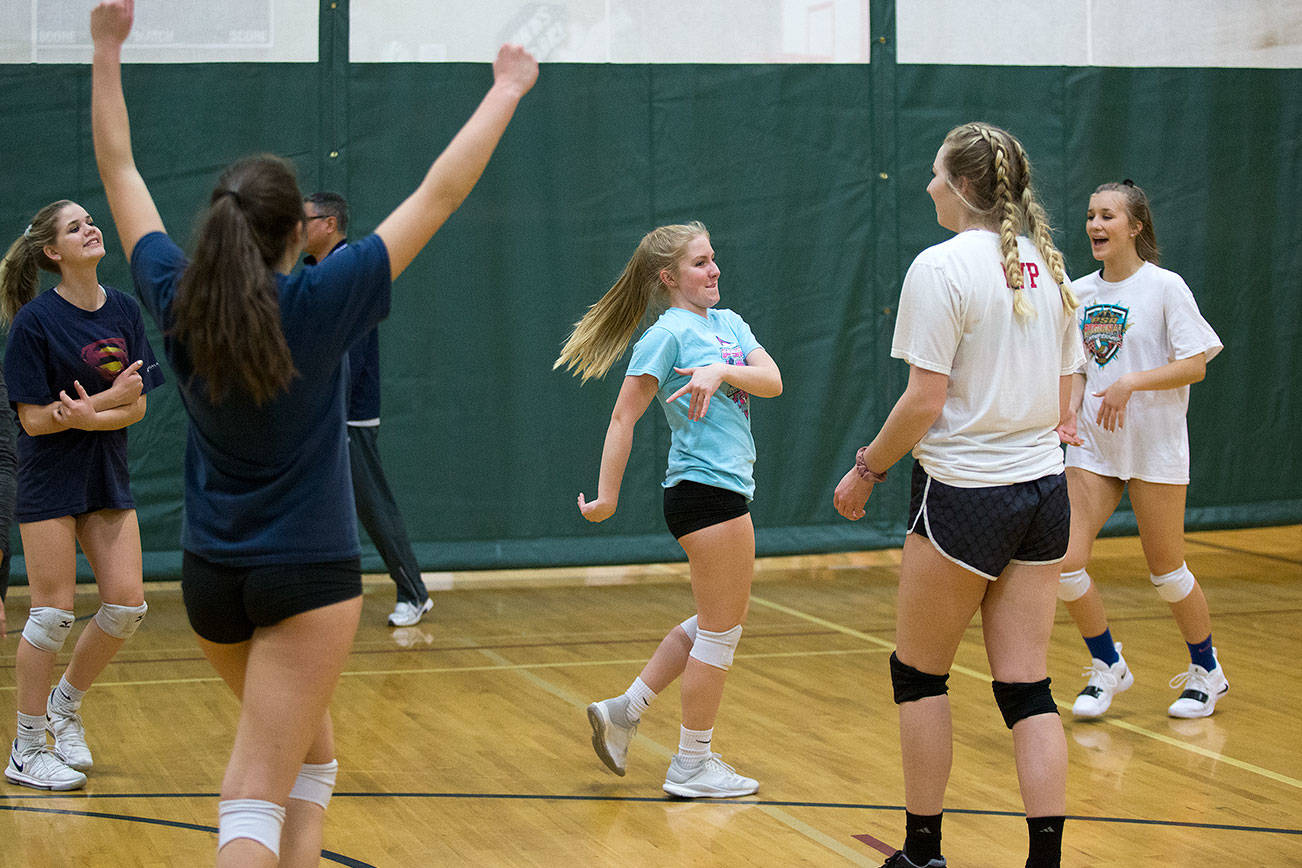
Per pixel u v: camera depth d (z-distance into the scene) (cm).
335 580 421
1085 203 1582
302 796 472
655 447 1497
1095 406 895
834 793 735
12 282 754
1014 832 666
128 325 762
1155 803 713
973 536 533
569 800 724
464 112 1451
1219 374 1620
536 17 1459
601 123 1476
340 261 407
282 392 403
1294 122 1631
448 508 1459
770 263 1522
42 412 711
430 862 629
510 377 1466
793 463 1534
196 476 432
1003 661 550
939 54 1548
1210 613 1252
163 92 1395
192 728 873
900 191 1547
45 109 1373
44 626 731
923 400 530
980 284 531
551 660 1085
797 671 1034
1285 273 1634
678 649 743
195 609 432
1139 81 1591
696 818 693
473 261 1452
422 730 869
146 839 656
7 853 634
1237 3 1606
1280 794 728
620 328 781
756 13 1506
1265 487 1631
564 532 1484
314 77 1420
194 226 423
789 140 1520
